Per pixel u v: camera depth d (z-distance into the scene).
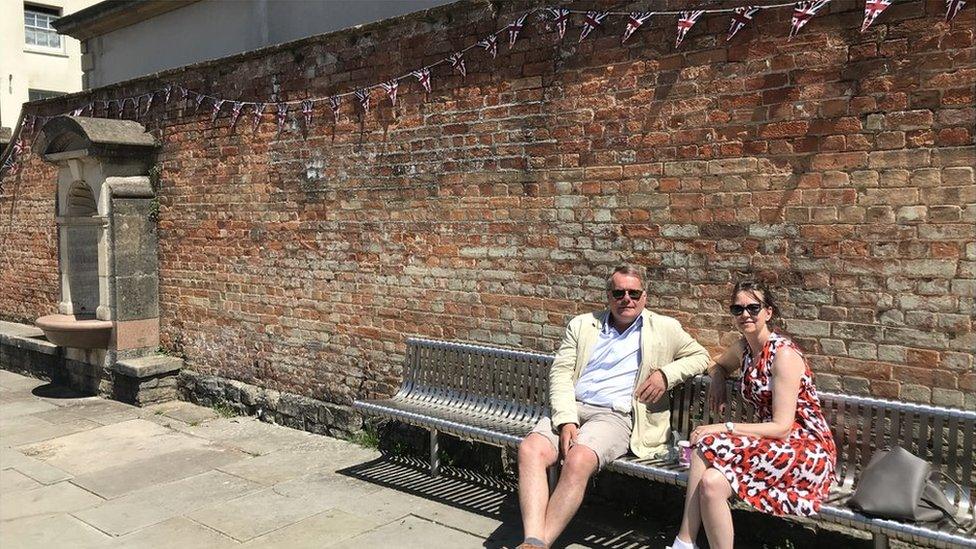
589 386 4.80
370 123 6.46
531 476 4.44
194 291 8.21
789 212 4.43
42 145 9.02
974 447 3.83
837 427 4.24
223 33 10.91
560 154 5.34
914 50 3.99
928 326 4.05
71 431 7.45
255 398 7.58
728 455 3.96
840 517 3.78
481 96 5.72
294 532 4.95
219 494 5.67
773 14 4.41
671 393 4.83
